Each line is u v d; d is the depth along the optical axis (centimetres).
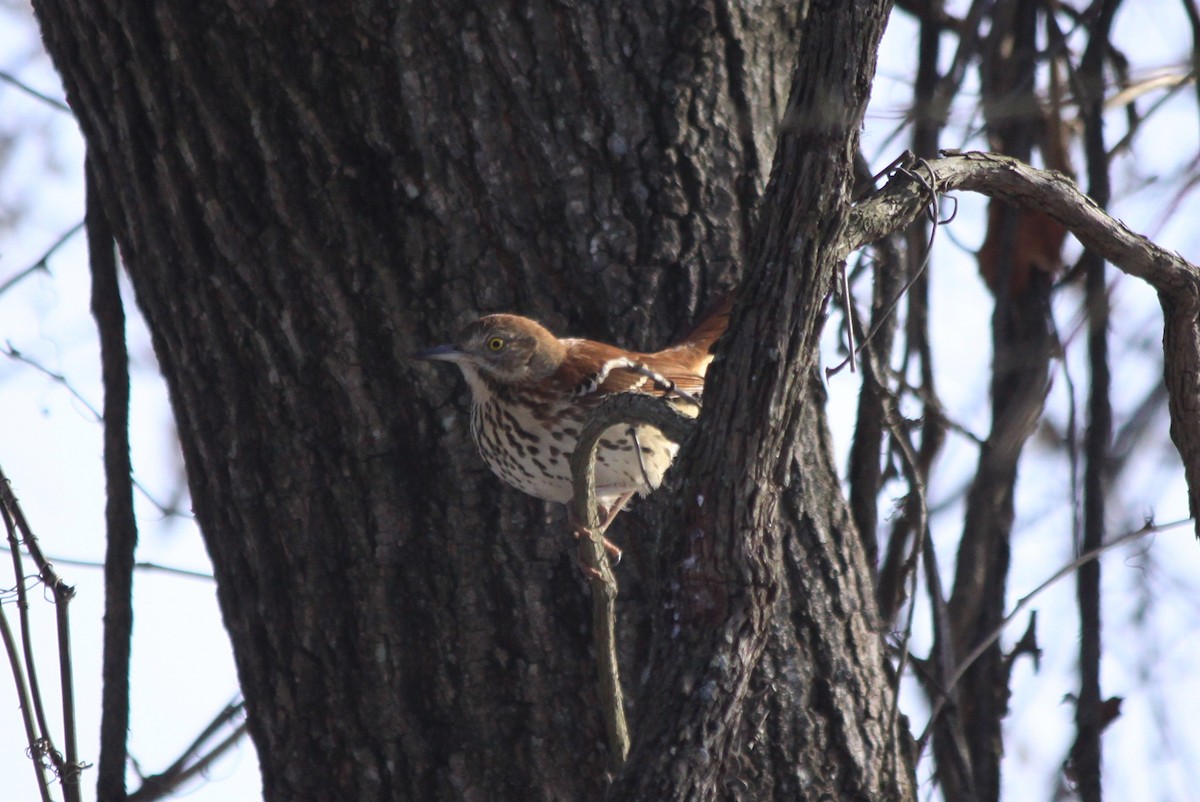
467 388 731
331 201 709
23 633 827
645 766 502
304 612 741
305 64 698
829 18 515
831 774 728
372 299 716
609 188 716
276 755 757
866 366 970
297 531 737
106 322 884
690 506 516
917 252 1046
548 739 728
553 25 704
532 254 717
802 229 515
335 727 743
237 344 727
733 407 513
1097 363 1048
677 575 518
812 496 742
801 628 730
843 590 744
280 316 719
